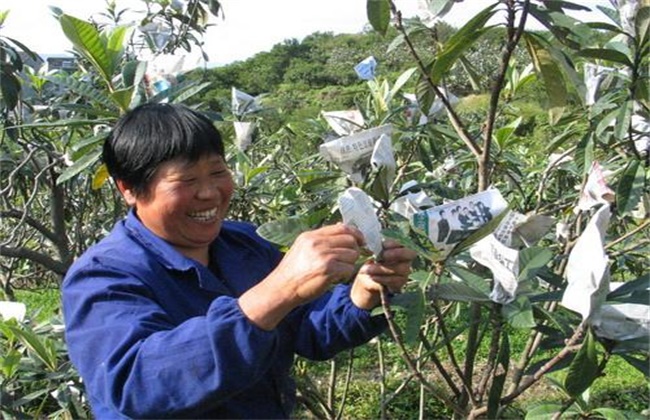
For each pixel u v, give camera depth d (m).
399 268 1.65
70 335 1.67
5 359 2.52
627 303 1.55
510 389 2.10
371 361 5.54
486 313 2.31
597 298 1.47
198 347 1.47
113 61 2.71
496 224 1.53
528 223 1.69
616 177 2.45
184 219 1.78
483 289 1.64
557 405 1.99
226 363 1.46
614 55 2.00
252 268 1.98
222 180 1.81
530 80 3.28
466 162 3.32
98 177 2.73
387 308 1.64
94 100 2.76
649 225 2.37
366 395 4.93
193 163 1.75
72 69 4.42
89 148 2.73
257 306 1.47
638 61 2.02
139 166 1.76
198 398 1.48
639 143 2.51
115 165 1.81
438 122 3.41
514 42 1.83
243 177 3.35
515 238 1.71
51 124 2.67
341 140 1.81
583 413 1.98
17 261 4.30
